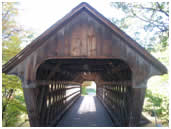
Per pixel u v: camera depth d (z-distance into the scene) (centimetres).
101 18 344
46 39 350
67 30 355
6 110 655
